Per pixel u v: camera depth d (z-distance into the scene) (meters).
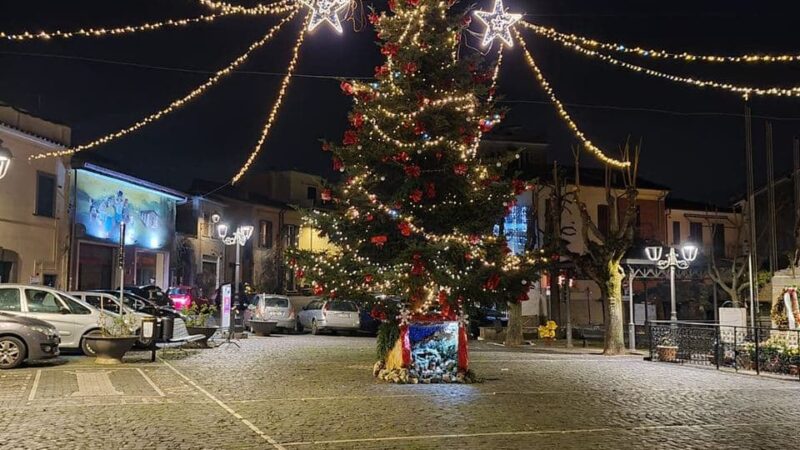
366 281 14.22
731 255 49.44
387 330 15.31
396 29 14.49
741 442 8.92
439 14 14.38
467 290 14.56
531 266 14.71
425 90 14.44
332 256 14.86
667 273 27.73
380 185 14.86
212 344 23.59
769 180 23.12
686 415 10.88
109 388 12.75
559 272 27.34
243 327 28.84
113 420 9.71
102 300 19.95
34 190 27.67
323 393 12.59
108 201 32.75
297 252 14.92
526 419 10.28
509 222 40.50
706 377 16.52
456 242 14.09
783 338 18.19
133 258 35.16
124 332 17.34
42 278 28.06
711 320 44.50
